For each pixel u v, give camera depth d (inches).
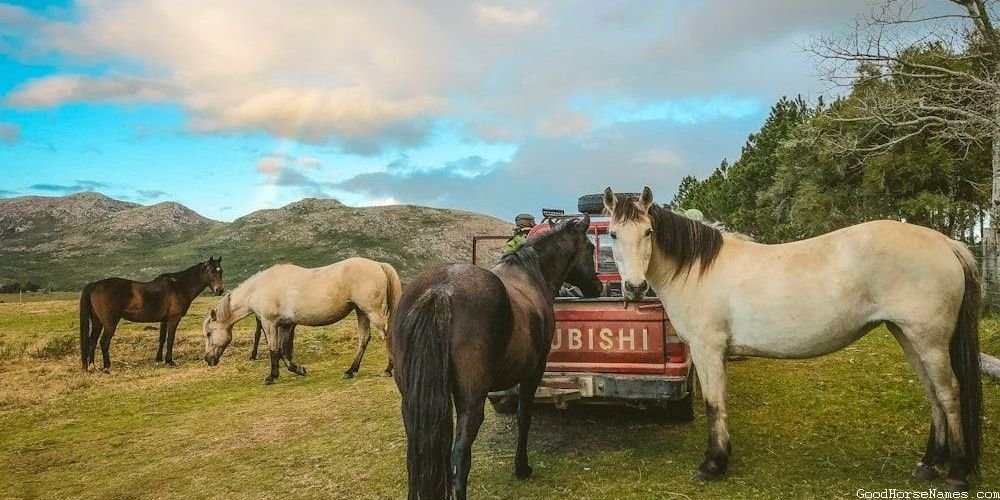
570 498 146.3
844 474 151.6
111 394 319.0
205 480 178.9
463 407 115.0
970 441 136.5
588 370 184.7
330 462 187.3
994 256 380.8
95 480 185.2
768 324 146.4
